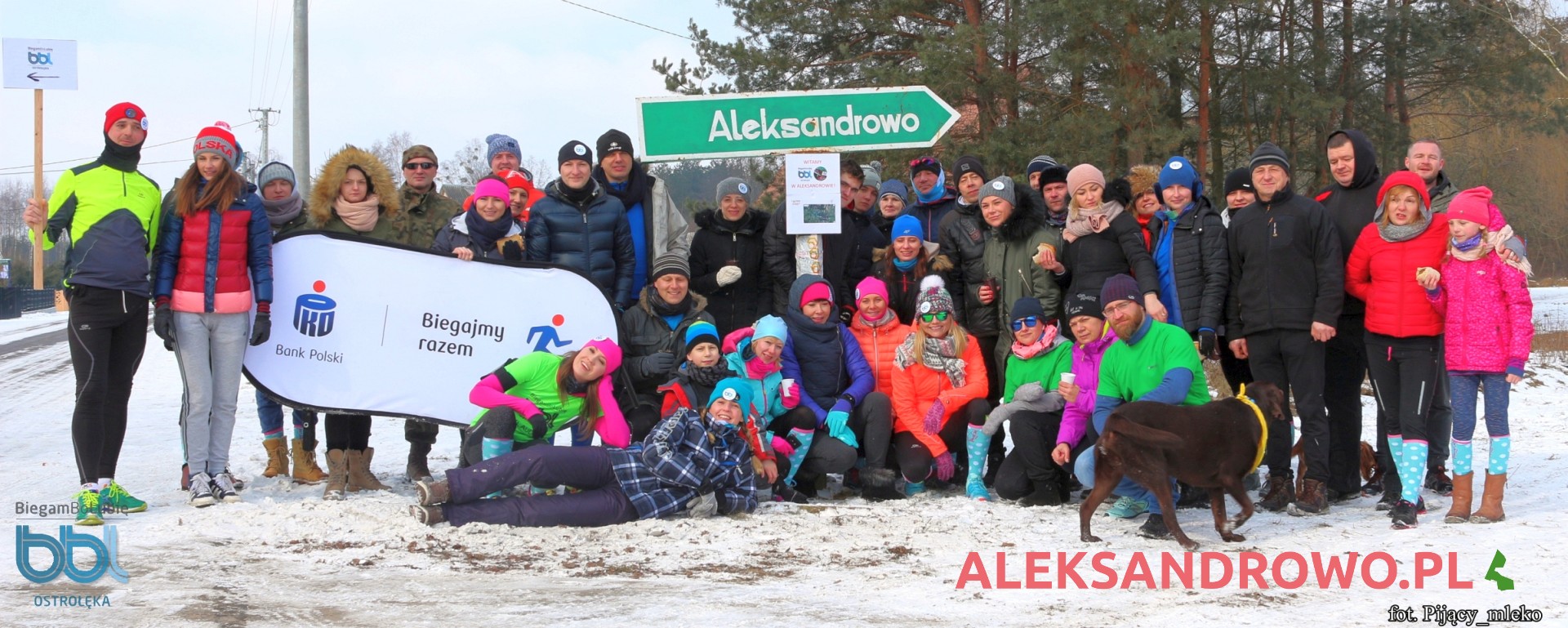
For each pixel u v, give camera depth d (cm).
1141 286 643
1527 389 1248
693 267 743
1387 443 629
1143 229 700
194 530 539
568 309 676
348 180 676
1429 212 571
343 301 658
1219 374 1292
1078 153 1877
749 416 652
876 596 430
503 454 591
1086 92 2058
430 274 668
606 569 474
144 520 564
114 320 581
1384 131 2497
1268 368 619
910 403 677
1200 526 575
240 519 558
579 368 602
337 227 681
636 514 574
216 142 610
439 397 668
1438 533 534
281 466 707
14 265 5275
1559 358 1571
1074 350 626
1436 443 669
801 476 676
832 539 534
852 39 2183
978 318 717
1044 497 636
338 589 435
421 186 713
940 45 1902
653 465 574
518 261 677
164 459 793
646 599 423
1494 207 588
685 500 584
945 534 548
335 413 647
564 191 692
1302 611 408
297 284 653
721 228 739
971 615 403
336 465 646
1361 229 623
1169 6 1972
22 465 763
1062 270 675
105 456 584
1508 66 2462
